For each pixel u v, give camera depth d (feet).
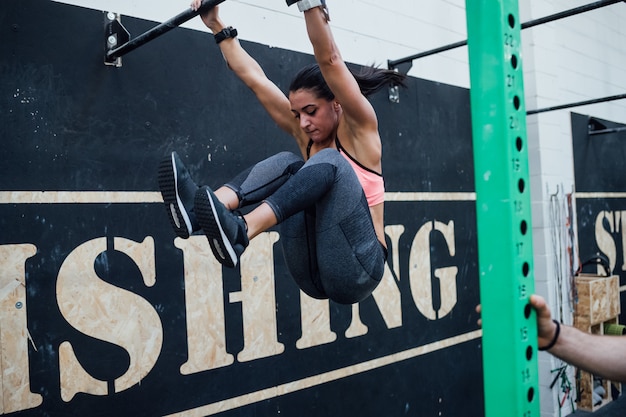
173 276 7.99
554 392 14.19
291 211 4.58
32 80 6.82
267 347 9.01
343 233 4.80
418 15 12.16
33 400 6.64
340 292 5.05
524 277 3.29
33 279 6.73
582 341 3.34
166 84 8.04
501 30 3.26
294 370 9.35
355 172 5.08
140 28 7.83
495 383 3.24
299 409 9.37
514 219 3.23
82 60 7.25
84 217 7.19
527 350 3.27
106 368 7.25
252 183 5.09
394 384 10.98
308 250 5.23
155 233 7.84
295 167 5.32
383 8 11.39
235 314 8.64
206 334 8.27
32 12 6.85
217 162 8.55
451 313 12.35
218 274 8.48
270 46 9.38
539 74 14.51
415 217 11.71
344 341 10.15
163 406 7.75
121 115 7.57
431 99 12.26
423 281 11.77
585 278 15.03
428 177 12.07
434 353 11.88
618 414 14.56
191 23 8.38
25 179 6.72
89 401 7.08
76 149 7.14
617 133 17.80
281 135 9.47
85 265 7.16
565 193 15.21
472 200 13.16
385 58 11.35
